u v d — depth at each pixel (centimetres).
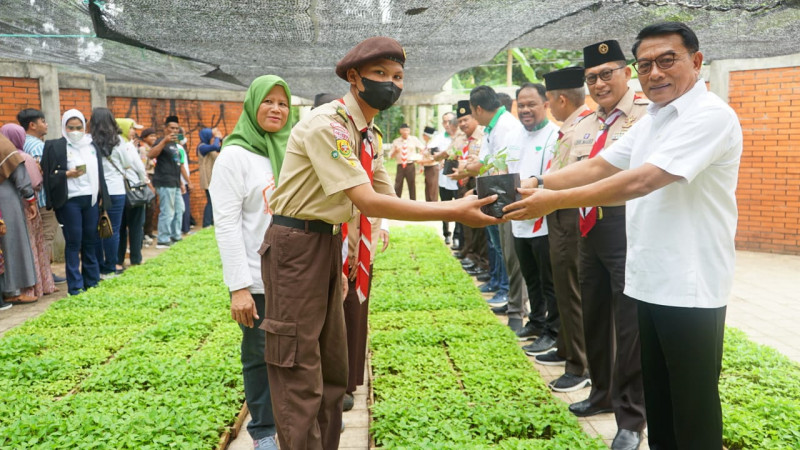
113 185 934
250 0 561
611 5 580
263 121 369
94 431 395
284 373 308
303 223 304
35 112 852
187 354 570
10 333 650
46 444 374
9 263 801
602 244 407
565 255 491
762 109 1072
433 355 566
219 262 1023
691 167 279
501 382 488
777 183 1074
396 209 291
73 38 732
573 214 482
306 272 303
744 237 1118
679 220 298
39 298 853
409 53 845
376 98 300
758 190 1094
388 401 454
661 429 331
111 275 959
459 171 662
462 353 561
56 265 1066
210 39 707
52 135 1028
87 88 1160
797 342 631
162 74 1044
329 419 333
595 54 416
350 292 453
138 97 1438
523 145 603
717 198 296
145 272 948
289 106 380
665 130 299
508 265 673
